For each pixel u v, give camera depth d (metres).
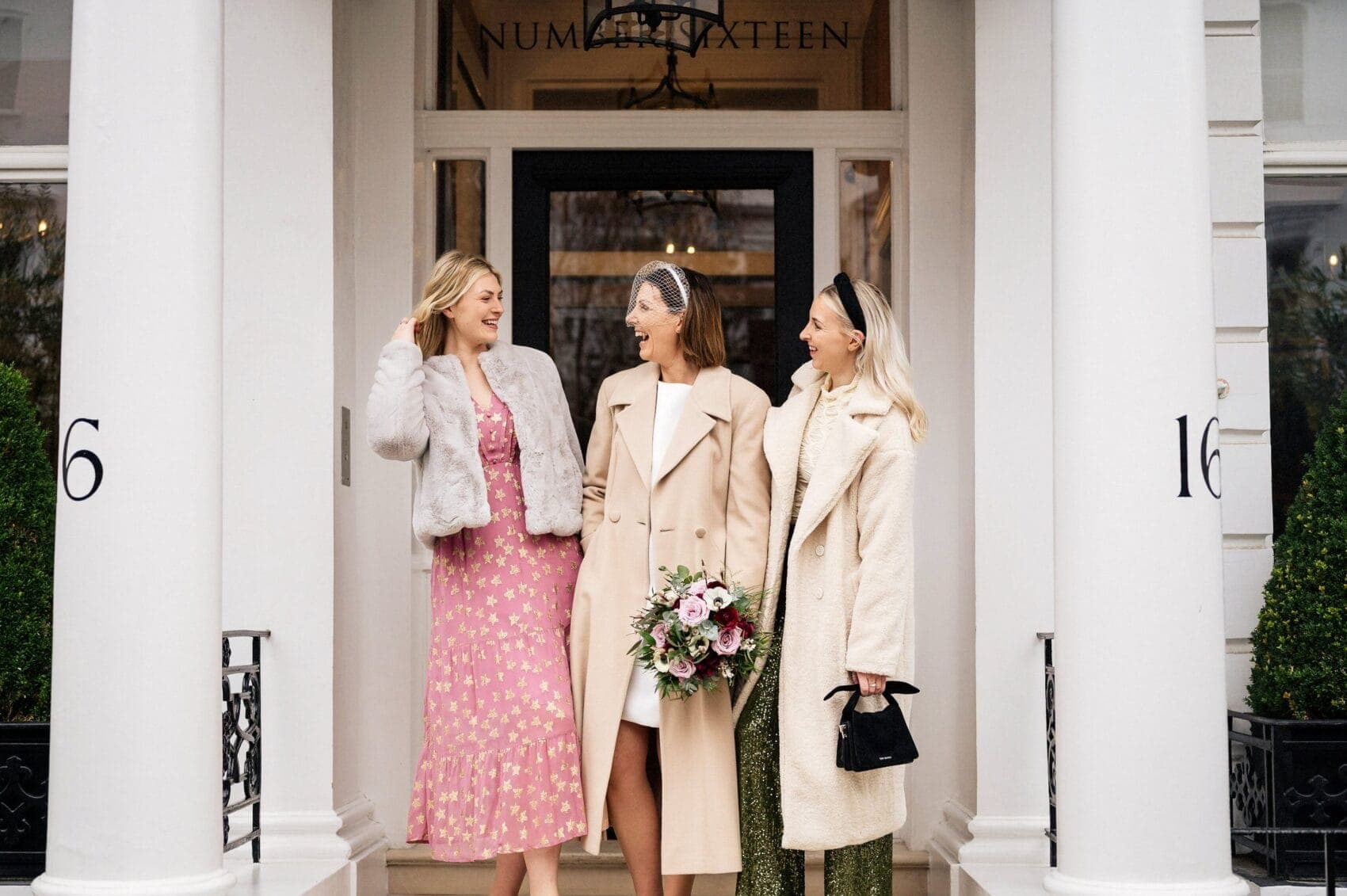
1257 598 4.52
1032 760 4.16
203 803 3.19
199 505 3.22
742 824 3.49
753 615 3.39
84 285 3.20
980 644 4.21
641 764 3.64
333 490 4.22
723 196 4.98
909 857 4.47
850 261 4.95
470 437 3.57
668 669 3.27
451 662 3.58
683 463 3.60
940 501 4.64
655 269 3.68
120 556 3.15
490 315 3.68
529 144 4.90
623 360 4.96
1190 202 3.24
